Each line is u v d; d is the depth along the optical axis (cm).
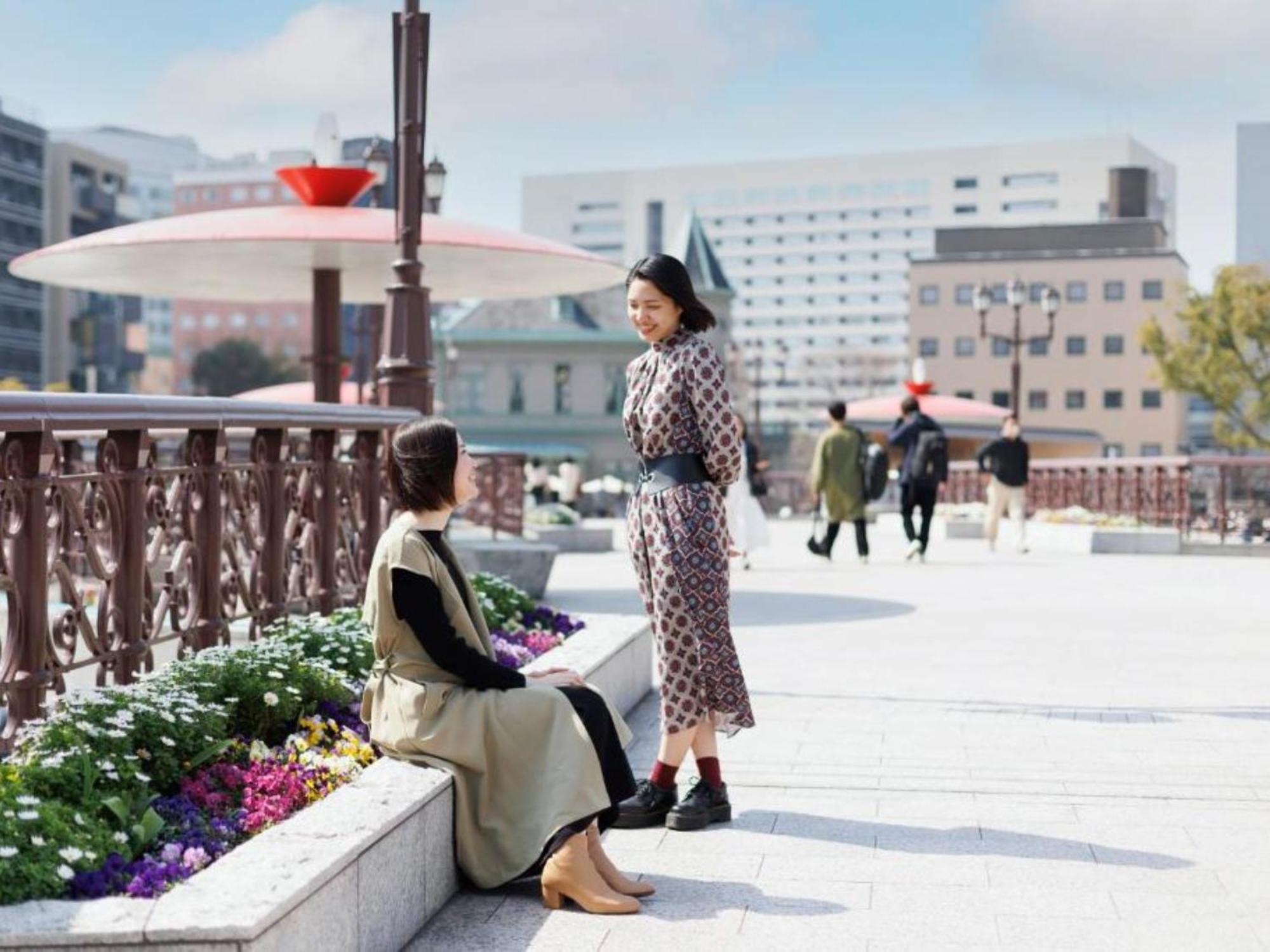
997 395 10031
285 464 682
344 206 1308
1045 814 535
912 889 443
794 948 391
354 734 482
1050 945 390
